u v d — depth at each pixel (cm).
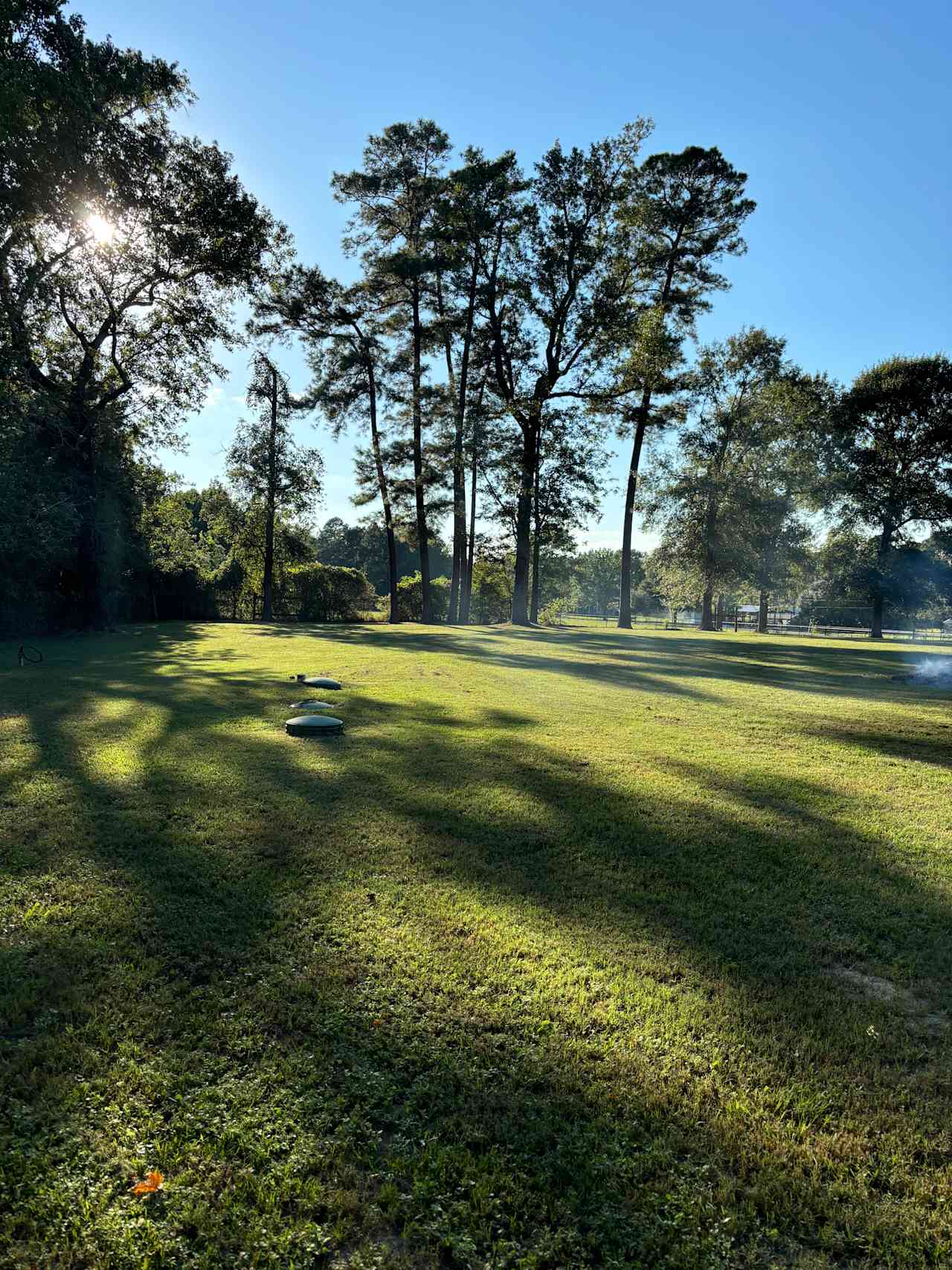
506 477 3144
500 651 1895
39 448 2178
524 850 449
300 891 379
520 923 352
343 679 1234
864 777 644
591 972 308
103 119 1620
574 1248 179
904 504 3650
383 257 2989
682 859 440
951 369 3503
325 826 479
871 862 442
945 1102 235
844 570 3900
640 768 657
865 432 3756
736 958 326
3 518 2012
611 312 2847
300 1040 258
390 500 3409
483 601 4441
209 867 407
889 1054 259
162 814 496
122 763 627
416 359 3309
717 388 3462
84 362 2250
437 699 1034
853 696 1176
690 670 1545
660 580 4041
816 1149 213
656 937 342
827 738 817
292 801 530
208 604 3856
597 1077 242
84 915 346
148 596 3519
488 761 664
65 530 2227
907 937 349
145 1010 271
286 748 698
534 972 306
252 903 363
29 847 431
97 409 2283
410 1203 191
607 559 9069
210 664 1456
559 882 402
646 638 2641
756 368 3494
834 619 5816
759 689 1238
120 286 2177
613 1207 191
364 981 295
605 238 2891
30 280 1845
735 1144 213
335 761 652
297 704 946
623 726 854
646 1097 232
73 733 753
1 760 635
